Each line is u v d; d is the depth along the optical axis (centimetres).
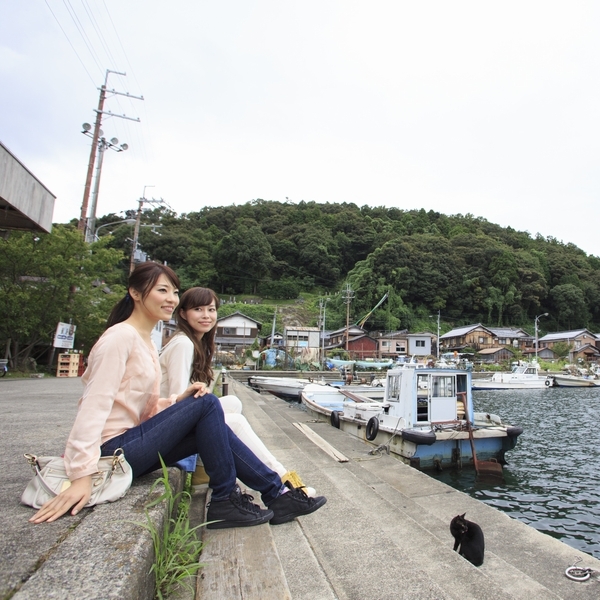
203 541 212
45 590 116
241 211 9281
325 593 193
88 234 2027
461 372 1021
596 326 7481
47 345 2020
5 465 281
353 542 255
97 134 1969
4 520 167
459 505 561
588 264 8669
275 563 192
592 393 3428
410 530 328
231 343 5066
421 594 196
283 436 706
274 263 7700
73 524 163
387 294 5791
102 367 184
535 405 2588
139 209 2209
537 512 759
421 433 907
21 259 1614
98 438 180
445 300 6869
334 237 8512
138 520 165
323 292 7750
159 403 221
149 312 212
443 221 9488
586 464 1120
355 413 1194
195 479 340
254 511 230
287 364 3978
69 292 1764
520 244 8894
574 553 422
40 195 768
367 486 457
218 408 217
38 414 591
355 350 5138
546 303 7500
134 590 127
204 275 7200
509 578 334
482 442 998
